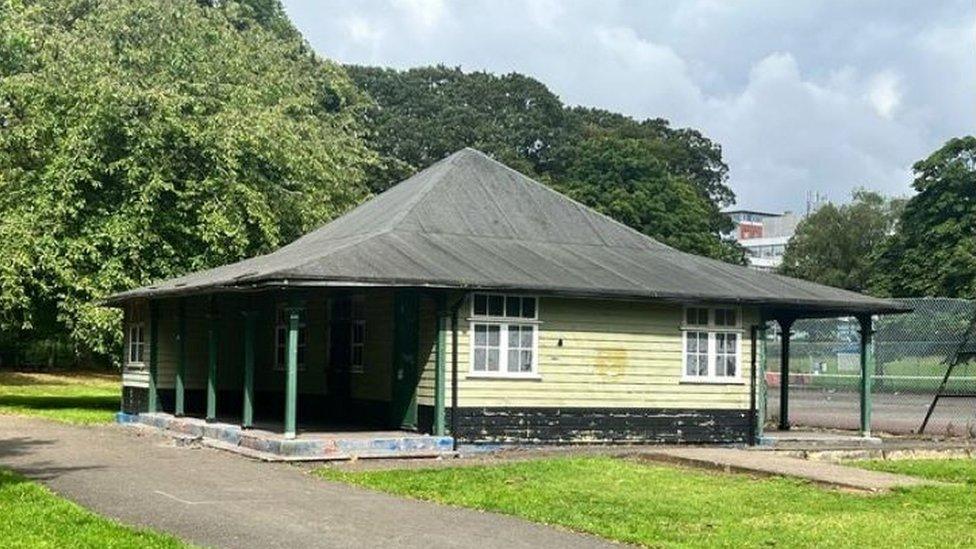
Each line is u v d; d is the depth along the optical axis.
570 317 19.30
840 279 73.19
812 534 10.97
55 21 32.50
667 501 12.84
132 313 25.12
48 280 26.58
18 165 28.53
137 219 26.34
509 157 60.66
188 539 10.03
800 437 21.33
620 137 66.81
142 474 14.50
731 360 20.62
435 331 18.45
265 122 28.75
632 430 19.62
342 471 15.17
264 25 47.66
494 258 19.31
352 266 17.19
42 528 10.19
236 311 24.62
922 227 56.19
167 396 23.91
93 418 24.91
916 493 14.00
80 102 26.75
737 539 10.59
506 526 11.04
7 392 35.00
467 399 18.38
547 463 16.16
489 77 68.25
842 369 34.22
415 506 12.20
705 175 73.12
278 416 23.11
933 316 31.91
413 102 64.56
